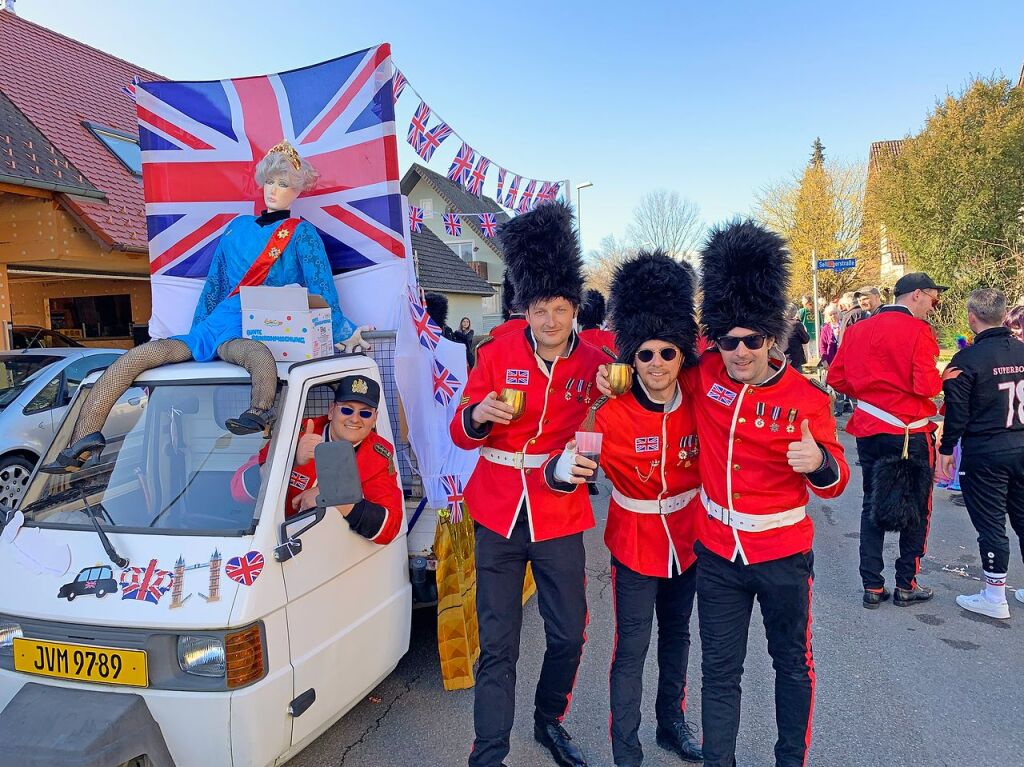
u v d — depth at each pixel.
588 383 2.91
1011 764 2.99
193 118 4.42
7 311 9.77
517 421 2.85
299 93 4.27
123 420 3.10
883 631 4.31
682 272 2.66
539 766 3.05
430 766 3.06
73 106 12.01
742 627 2.64
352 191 4.17
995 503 4.40
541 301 2.77
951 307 21.33
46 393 7.21
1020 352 4.29
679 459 2.75
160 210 4.46
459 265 28.28
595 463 2.51
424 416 3.90
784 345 2.56
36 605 2.50
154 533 2.64
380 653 3.18
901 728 3.26
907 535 4.57
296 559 2.65
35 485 2.96
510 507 2.84
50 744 2.17
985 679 3.71
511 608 2.85
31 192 9.23
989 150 21.23
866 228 32.38
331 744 3.22
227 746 2.35
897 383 4.46
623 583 2.84
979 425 4.36
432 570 3.66
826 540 6.11
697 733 3.28
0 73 11.36
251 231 3.97
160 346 3.22
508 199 5.27
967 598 4.61
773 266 2.44
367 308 4.19
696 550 2.72
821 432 2.44
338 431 3.09
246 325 3.22
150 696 2.36
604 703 3.59
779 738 2.65
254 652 2.41
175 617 2.38
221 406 3.05
